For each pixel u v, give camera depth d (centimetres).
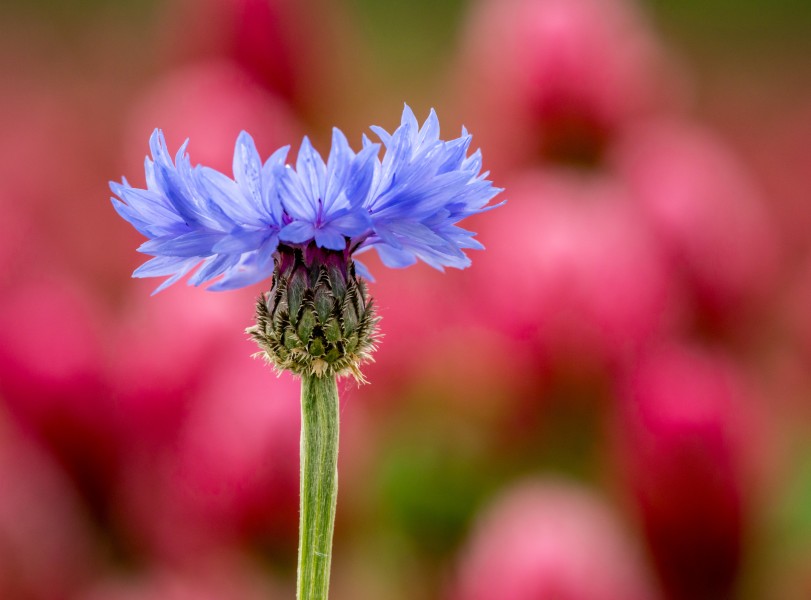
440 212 33
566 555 44
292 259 34
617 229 54
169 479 48
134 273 34
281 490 46
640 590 47
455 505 57
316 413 34
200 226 33
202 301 50
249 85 61
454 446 58
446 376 56
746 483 49
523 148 60
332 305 34
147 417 48
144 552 50
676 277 54
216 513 46
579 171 59
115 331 54
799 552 55
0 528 48
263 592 48
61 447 49
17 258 55
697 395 48
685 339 55
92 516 50
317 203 33
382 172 33
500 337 54
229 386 47
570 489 51
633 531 50
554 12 60
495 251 55
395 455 58
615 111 60
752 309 60
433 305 56
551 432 56
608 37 60
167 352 48
